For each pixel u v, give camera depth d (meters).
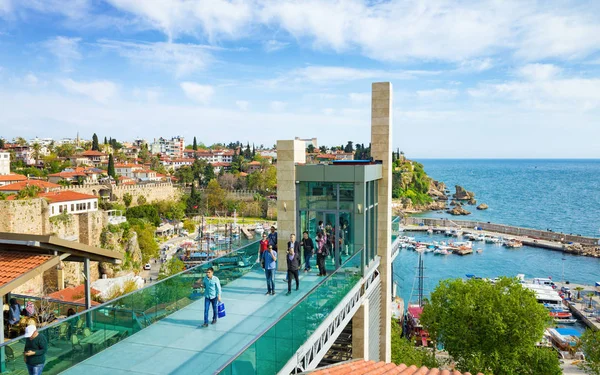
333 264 22.62
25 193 78.94
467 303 35.34
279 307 16.69
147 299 14.88
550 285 87.94
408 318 67.12
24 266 14.34
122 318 13.65
